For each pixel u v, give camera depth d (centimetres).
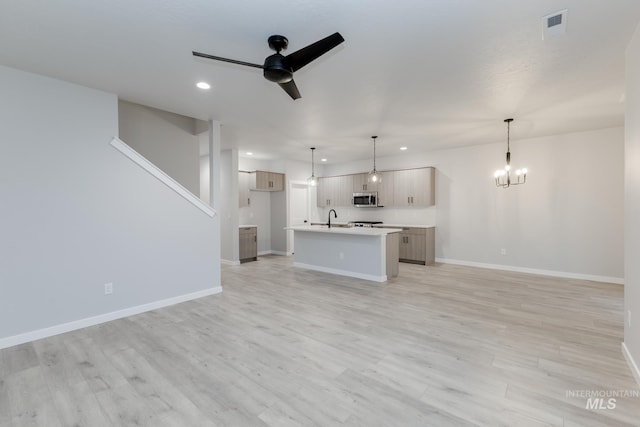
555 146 527
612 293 421
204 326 312
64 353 255
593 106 373
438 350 257
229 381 214
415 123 448
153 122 445
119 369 229
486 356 247
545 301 387
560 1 185
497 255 590
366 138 545
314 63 265
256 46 241
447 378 216
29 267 281
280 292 435
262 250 804
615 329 298
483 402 189
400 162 722
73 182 307
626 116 237
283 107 378
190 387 207
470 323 315
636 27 211
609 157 483
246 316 340
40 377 219
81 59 259
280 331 298
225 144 599
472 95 338
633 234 220
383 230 519
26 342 276
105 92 328
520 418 175
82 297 312
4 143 270
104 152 328
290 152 685
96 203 322
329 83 306
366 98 347
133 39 229
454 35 223
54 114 296
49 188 293
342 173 842
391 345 267
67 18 202
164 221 377
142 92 330
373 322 320
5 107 271
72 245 306
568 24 208
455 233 642
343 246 547
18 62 264
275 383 211
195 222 409
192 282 405
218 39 230
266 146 616
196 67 274
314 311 355
